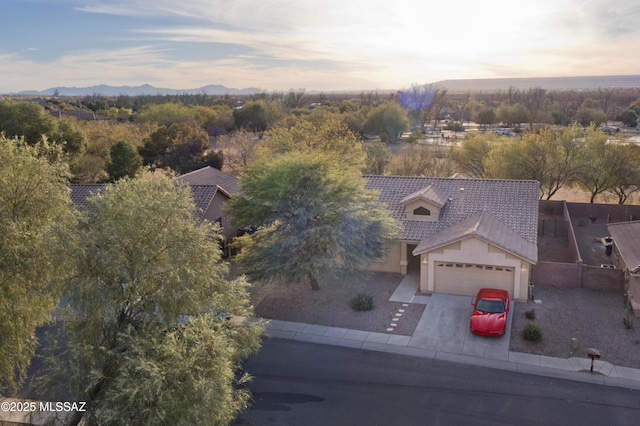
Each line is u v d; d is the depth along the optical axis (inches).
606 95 6245.1
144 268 580.1
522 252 1008.9
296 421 671.1
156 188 650.8
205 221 676.1
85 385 533.3
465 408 686.5
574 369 774.5
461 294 1064.8
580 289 1074.1
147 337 554.3
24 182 706.8
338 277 1023.6
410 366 797.2
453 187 1323.8
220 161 2409.0
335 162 1108.5
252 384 758.5
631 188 1893.5
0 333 650.2
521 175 1847.9
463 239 1034.7
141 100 6668.3
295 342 888.3
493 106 6811.0
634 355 807.7
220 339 569.9
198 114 3737.7
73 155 2124.8
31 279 664.4
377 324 946.1
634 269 913.5
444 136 3998.5
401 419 669.3
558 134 1883.6
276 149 2105.1
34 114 2054.6
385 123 3686.0
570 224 1446.9
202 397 523.8
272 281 1019.9
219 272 689.6
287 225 1033.5
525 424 650.2
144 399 501.7
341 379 767.7
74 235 584.1
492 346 850.1
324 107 4510.3
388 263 1205.7
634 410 672.4
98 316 560.7
